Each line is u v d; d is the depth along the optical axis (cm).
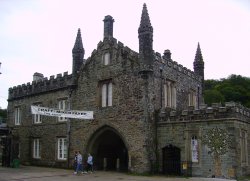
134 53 2895
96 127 3084
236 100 6456
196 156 2594
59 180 2322
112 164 3347
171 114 2750
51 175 2655
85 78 3275
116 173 2856
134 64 2881
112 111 2980
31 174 2712
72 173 2838
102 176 2600
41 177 2503
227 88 6725
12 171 2984
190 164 2602
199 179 2369
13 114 4212
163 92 2983
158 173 2747
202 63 3834
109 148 3344
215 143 2497
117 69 3000
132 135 2800
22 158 3922
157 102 2873
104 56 3139
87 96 3222
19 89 4166
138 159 2730
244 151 2622
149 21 2866
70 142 3316
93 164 3144
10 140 3609
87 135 3158
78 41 3441
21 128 4028
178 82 3247
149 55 2816
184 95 3341
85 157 3136
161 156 2770
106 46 3127
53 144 3531
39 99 3819
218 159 2470
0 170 3084
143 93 2780
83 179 2389
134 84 2855
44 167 3503
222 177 2433
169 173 2703
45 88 3741
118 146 3391
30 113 3925
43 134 3688
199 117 2603
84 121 3219
